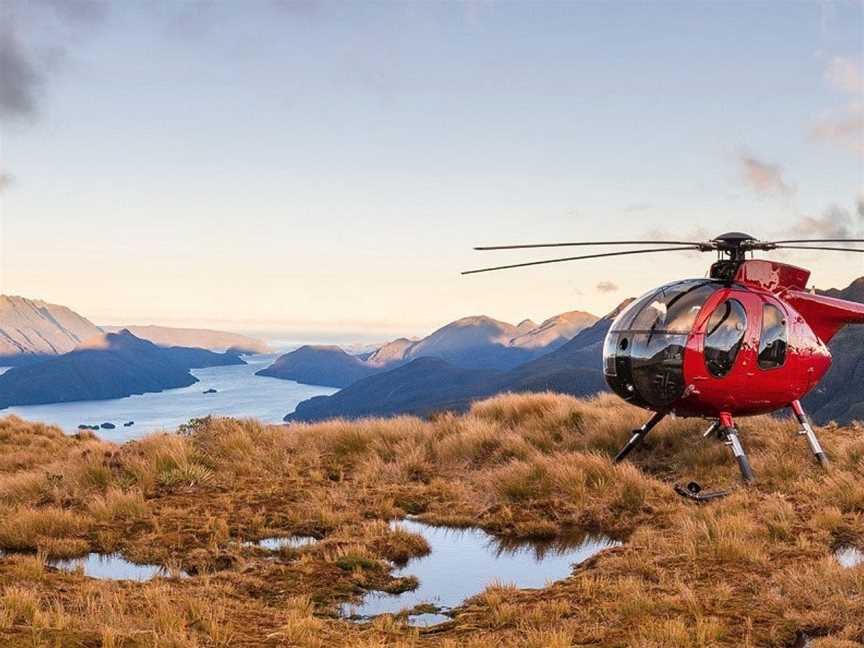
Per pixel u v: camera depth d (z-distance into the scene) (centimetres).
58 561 1059
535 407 1917
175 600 837
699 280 1418
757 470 1402
